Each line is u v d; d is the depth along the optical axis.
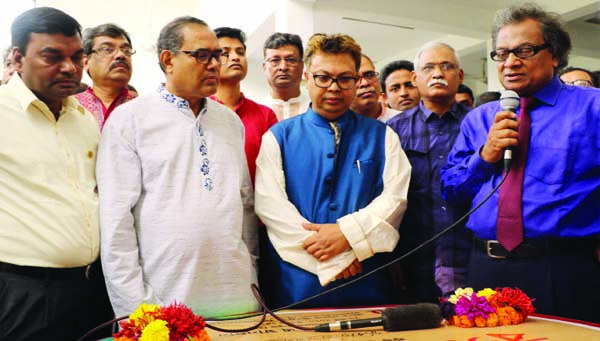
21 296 1.71
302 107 3.08
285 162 2.08
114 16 7.41
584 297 1.77
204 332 1.27
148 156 1.84
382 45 9.27
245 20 7.21
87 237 1.80
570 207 1.76
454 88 2.50
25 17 1.73
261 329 1.43
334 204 2.00
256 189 2.04
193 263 1.79
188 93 1.90
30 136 1.76
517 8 1.89
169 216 1.80
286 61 2.98
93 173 1.91
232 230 1.87
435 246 2.36
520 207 1.82
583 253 1.79
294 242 1.92
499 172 1.91
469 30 7.04
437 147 2.44
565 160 1.79
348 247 1.88
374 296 1.96
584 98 1.84
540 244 1.79
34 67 1.72
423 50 2.55
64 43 1.73
